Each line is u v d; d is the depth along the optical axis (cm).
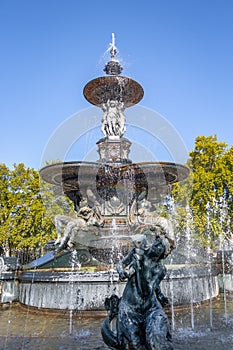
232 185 1855
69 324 499
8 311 629
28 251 2081
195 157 2058
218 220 1833
